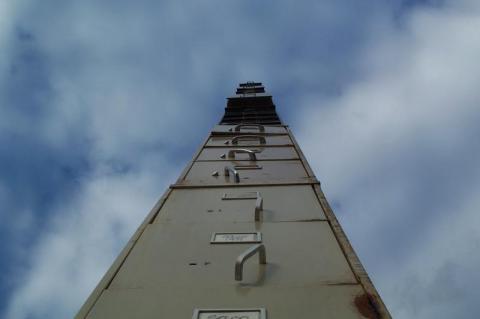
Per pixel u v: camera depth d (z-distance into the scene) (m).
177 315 2.44
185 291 2.68
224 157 6.67
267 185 4.91
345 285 2.69
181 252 3.24
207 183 5.04
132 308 2.52
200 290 2.69
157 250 3.29
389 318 2.35
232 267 2.97
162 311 2.48
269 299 2.55
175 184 5.01
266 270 2.90
